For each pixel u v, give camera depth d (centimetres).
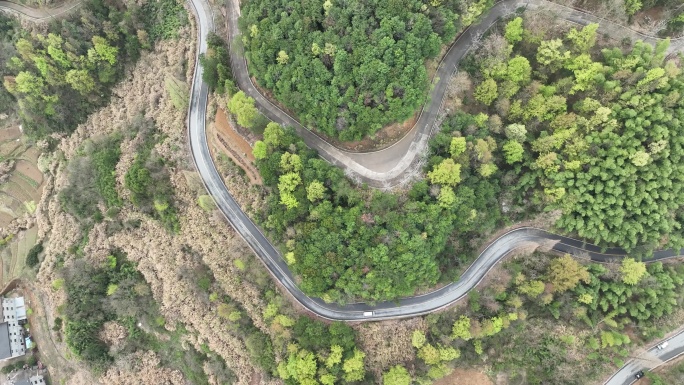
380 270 7138
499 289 7794
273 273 8181
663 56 7331
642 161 7088
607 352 8006
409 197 7188
